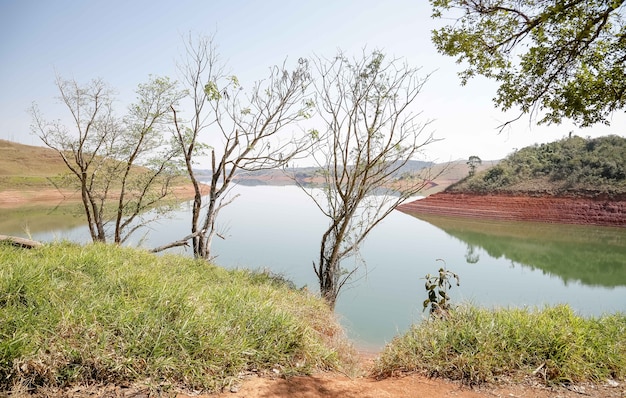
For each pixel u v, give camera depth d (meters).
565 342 4.86
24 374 3.15
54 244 7.62
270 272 11.17
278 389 3.80
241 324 4.68
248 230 29.55
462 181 57.62
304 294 9.44
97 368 3.39
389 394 4.03
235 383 3.79
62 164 75.31
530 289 16.75
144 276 5.47
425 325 5.81
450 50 5.87
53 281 4.52
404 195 11.34
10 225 27.83
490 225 41.59
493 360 4.63
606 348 4.98
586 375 4.52
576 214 41.88
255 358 4.28
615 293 16.56
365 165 11.09
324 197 11.68
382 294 14.60
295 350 4.67
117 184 13.75
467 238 32.69
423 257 22.97
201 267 9.10
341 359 5.66
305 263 18.11
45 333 3.55
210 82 11.45
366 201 11.35
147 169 13.68
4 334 3.36
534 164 52.78
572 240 32.59
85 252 6.31
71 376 3.25
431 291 7.60
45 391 3.08
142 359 3.59
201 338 4.04
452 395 4.09
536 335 5.00
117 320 3.94
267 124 12.24
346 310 12.49
